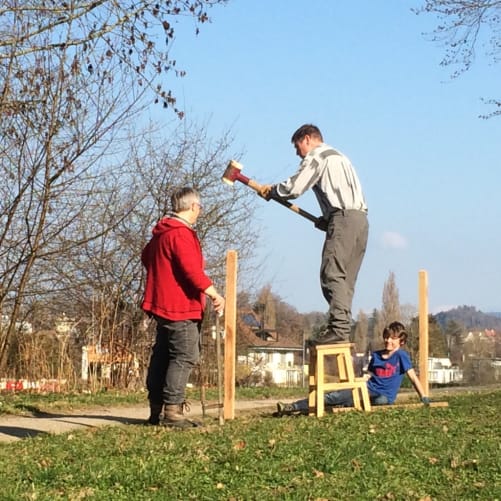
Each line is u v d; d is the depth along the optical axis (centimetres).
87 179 1256
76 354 1476
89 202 1289
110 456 546
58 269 1390
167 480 484
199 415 874
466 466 525
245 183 779
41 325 1459
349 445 564
